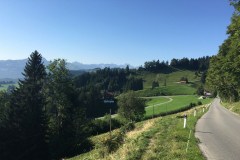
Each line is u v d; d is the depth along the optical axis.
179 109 101.06
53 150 58.59
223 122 32.53
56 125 60.00
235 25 33.22
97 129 70.44
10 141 56.09
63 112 60.00
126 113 90.75
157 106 142.50
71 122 60.00
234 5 29.77
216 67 68.38
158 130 24.33
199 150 15.41
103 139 23.17
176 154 14.12
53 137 59.12
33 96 59.88
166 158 13.59
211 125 29.09
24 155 56.69
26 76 64.19
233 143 18.44
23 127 57.00
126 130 35.84
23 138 56.66
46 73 62.81
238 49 37.31
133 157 14.55
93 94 135.25
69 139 59.28
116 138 23.11
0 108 66.19
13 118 57.91
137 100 91.00
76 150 57.88
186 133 21.45
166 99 188.12
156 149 15.57
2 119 59.16
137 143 18.28
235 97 80.88
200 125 29.03
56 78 59.84
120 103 91.44
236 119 36.84
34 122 57.59
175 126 26.55
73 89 61.03
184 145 16.52
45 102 60.12
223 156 14.69
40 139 58.12
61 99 59.69
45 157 58.62
